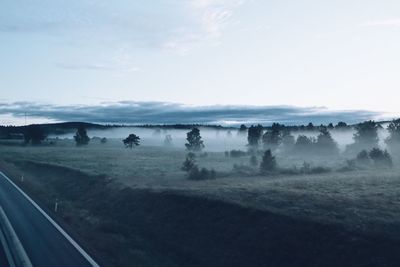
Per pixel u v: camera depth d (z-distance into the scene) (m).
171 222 30.92
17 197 43.59
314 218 24.03
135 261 23.17
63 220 32.12
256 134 136.25
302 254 21.30
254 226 25.56
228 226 26.91
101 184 48.72
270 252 22.55
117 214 37.06
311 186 37.31
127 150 131.75
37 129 164.00
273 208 27.45
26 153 113.19
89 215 36.66
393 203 27.61
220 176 54.16
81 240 25.59
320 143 101.62
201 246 25.91
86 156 100.94
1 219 31.55
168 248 26.88
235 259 23.23
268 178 50.00
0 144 162.25
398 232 20.48
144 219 33.59
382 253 18.84
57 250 23.11
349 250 19.92
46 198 44.38
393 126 99.31
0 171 73.12
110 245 25.77
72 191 51.19
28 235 26.47
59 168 66.44
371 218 23.33
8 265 20.09
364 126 105.12
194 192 35.22
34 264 20.48
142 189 40.16
